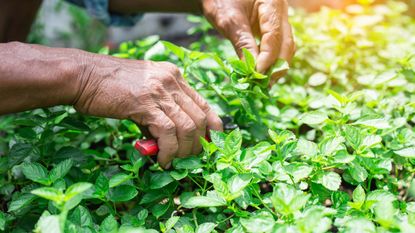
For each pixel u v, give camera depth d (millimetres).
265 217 1021
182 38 3658
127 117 1255
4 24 2088
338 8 2895
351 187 1593
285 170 1166
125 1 2145
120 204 1482
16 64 1164
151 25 3836
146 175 1305
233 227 1100
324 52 2186
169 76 1261
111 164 1574
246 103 1423
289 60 1541
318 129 1584
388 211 945
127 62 1267
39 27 2986
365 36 2311
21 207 1143
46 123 1390
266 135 1532
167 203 1281
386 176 1355
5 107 1203
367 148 1216
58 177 1144
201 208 1389
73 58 1214
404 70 1610
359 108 1619
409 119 1556
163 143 1233
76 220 1110
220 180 1114
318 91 1993
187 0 1977
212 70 1897
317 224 944
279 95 1758
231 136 1182
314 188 1217
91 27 3566
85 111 1271
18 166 1495
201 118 1273
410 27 2537
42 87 1188
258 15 1528
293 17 2434
